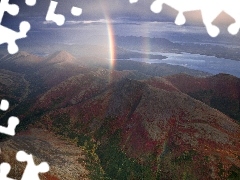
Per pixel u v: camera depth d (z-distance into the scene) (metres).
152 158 65.88
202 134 66.38
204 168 58.44
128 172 65.06
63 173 58.09
